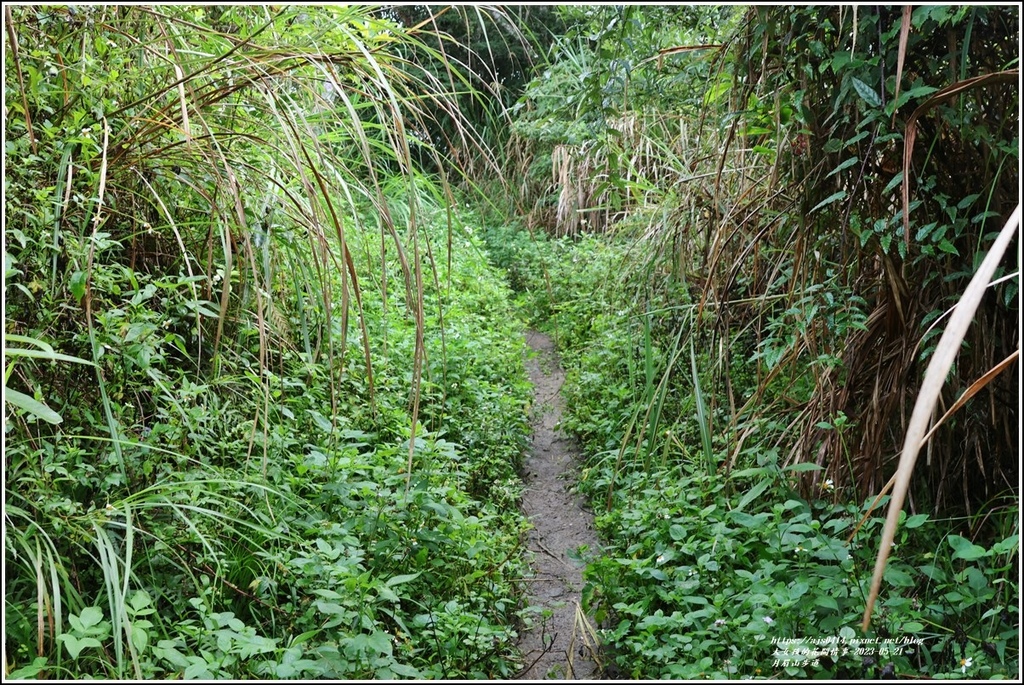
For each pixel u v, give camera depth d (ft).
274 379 9.09
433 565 7.81
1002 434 8.02
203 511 6.47
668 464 11.10
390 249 15.78
